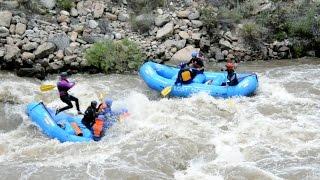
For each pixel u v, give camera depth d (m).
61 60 16.06
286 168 10.37
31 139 11.63
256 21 19.06
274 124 12.39
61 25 17.36
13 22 16.62
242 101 14.05
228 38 18.30
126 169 10.23
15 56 15.53
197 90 14.23
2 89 14.24
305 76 16.22
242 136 11.75
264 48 18.42
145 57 17.00
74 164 10.46
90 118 11.90
